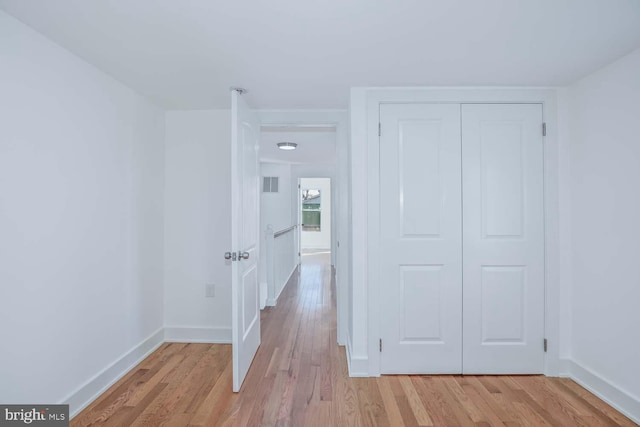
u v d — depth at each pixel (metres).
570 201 2.35
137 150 2.54
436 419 1.85
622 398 1.92
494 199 2.38
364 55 1.87
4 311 1.49
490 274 2.38
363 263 2.41
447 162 2.38
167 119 2.98
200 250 2.97
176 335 2.98
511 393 2.13
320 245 10.27
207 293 2.97
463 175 2.38
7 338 1.50
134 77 2.20
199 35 1.65
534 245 2.37
